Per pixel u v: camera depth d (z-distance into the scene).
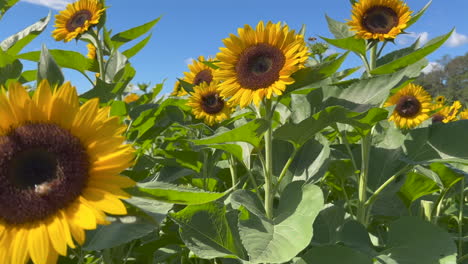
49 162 1.50
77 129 1.54
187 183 3.56
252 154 3.06
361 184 2.80
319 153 2.76
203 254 2.01
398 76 2.46
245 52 2.41
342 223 2.79
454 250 2.26
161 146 4.09
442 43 2.58
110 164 1.50
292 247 1.90
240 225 2.09
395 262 2.24
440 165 2.81
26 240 1.42
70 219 1.42
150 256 2.65
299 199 2.21
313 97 2.64
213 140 2.14
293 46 2.31
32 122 1.54
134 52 4.45
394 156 3.04
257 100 2.24
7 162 1.47
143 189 1.55
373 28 3.01
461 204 3.09
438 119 5.98
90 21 4.04
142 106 3.10
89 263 2.23
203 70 4.84
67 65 4.03
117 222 1.66
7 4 4.19
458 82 61.03
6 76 2.64
